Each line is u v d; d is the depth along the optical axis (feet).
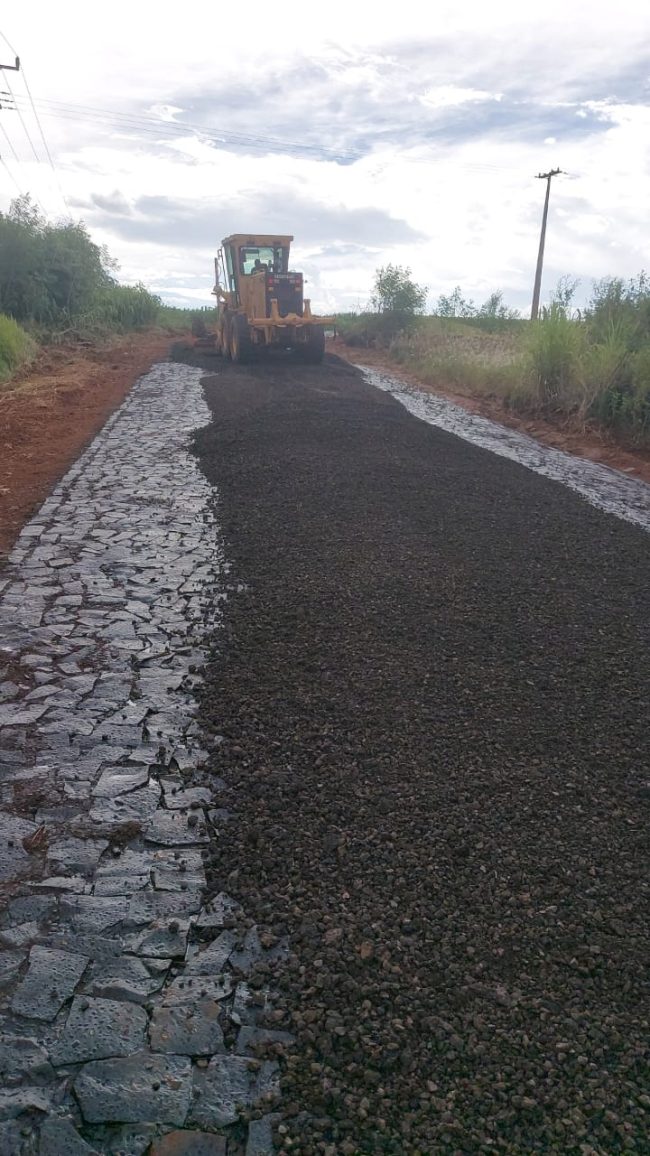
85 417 36.09
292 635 14.30
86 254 76.79
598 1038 6.79
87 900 8.27
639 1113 6.17
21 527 20.39
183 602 15.78
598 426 35.99
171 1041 6.71
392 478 25.13
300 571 17.30
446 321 89.20
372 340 78.38
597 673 13.23
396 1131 6.03
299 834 9.25
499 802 9.84
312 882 8.54
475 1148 5.92
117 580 16.84
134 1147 5.87
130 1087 6.31
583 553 19.25
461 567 17.87
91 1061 6.51
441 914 8.09
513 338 68.69
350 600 15.81
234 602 15.75
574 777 10.38
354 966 7.48
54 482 24.99
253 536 19.62
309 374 51.78
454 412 41.06
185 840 9.20
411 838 9.18
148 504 22.53
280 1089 6.34
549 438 35.65
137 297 90.84
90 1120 6.05
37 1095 6.22
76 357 57.52
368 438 30.37
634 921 8.09
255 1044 6.70
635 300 45.34
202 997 7.15
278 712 11.78
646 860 8.96
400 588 16.51
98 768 10.44
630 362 37.47
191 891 8.44
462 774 10.37
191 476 25.82
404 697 12.25
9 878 8.55
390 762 10.60
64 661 13.28
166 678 12.80
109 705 11.93
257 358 59.00
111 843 9.11
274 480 24.54
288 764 10.55
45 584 16.56
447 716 11.74
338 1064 6.54
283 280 54.60
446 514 21.85
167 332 90.74
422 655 13.65
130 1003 7.07
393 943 7.73
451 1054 6.61
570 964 7.54
